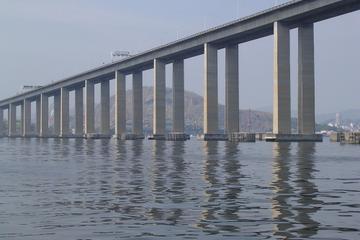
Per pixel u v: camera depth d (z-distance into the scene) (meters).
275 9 115.00
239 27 126.19
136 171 36.47
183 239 13.01
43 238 13.17
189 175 32.81
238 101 138.12
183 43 145.50
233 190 24.02
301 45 117.12
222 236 13.34
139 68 175.50
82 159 54.00
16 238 13.17
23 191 23.91
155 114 157.75
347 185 26.30
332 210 17.62
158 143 125.81
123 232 13.91
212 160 50.41
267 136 118.44
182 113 155.38
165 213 17.09
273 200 20.31
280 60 115.38
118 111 180.00
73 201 20.28
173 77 156.00
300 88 117.69
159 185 26.58
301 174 33.47
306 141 116.56
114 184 27.22
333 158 53.62
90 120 199.88
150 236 13.39
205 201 20.11
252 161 48.44
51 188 25.25
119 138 178.00
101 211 17.61
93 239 13.05
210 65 137.12
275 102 115.75
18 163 47.22
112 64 180.25
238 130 137.88
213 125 137.38
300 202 19.69
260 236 13.33
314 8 107.12
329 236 13.30
